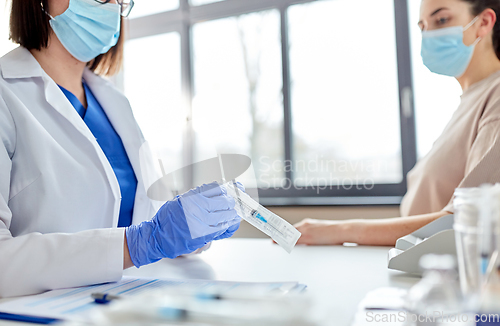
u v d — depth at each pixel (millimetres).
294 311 352
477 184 955
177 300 408
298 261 844
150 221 682
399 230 1028
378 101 2188
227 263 849
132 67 2832
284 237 666
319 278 659
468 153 1217
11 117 805
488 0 1269
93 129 1045
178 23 2697
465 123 1240
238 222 736
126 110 1152
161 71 2758
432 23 1367
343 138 2264
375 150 2199
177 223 654
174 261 890
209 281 627
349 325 402
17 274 583
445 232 633
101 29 981
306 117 2344
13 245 612
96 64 1187
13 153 803
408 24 2129
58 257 606
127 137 1102
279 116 2506
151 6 2783
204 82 2693
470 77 1368
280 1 2406
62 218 818
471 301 373
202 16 2660
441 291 370
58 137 887
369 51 2205
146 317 375
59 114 907
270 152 2545
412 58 2117
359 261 823
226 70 2656
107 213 922
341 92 2264
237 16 2611
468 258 405
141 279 662
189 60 2699
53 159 829
